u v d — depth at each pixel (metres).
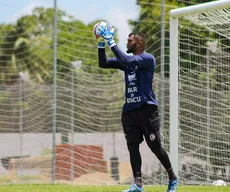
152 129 16.95
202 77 29.25
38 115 44.88
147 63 16.77
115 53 16.56
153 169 33.97
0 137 45.12
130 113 17.02
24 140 44.97
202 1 40.75
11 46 69.56
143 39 17.33
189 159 27.11
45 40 68.12
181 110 26.55
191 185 25.14
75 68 57.47
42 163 40.16
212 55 30.03
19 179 37.00
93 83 44.69
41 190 20.19
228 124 28.56
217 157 27.58
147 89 16.88
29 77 68.75
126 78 17.06
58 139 41.81
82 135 42.53
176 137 22.80
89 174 37.72
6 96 45.41
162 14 29.83
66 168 37.22
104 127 44.56
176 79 23.14
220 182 26.36
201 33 30.58
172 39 23.34
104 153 41.12
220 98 29.17
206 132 27.58
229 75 29.86
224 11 22.39
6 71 69.69
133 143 17.08
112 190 20.34
